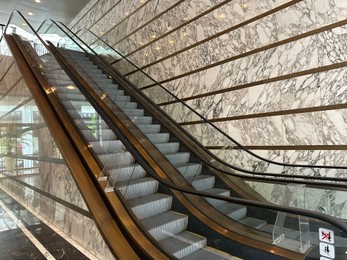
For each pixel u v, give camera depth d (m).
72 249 3.06
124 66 6.94
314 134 3.32
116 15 8.10
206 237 2.99
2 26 10.53
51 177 4.04
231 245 2.80
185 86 5.32
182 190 2.66
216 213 3.16
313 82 3.35
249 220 2.93
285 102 3.63
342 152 3.05
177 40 5.57
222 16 4.56
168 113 5.46
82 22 10.34
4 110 7.35
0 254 3.33
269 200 3.38
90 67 6.96
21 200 5.55
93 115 3.97
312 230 2.37
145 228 2.81
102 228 2.69
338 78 3.12
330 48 3.20
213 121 4.67
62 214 3.69
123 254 2.45
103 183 3.16
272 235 2.70
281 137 3.66
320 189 2.90
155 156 4.26
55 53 6.22
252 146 4.03
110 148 3.97
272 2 3.82
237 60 4.30
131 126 5.00
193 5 5.16
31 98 4.82
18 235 4.00
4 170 7.27
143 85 6.22
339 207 2.74
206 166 4.23
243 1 4.22
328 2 3.22
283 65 3.67
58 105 4.46
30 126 4.99
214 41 4.71
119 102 5.76
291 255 2.44
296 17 3.54
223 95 4.52
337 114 3.11
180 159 4.47
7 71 6.93
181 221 3.13
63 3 9.69
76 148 3.64
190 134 4.90
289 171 3.51
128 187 3.31
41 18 10.72
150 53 6.44
